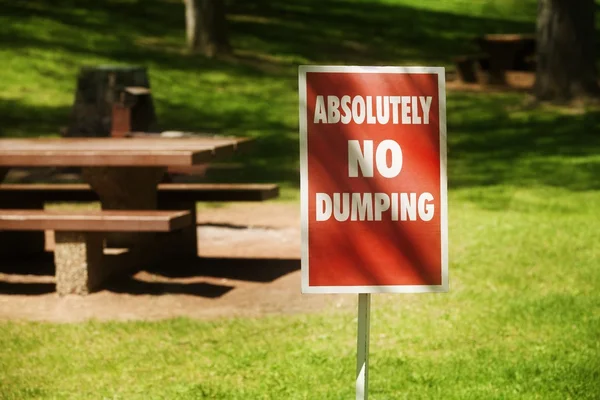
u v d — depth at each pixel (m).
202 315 8.71
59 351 7.49
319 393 6.46
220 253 11.66
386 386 6.59
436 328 8.05
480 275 9.88
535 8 47.62
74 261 9.34
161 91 26.67
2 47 28.69
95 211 9.56
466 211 13.84
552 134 22.86
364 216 4.47
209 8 31.69
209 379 6.80
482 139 22.42
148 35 32.81
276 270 10.65
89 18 33.53
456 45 38.59
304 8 41.56
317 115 4.45
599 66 35.00
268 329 8.16
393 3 45.59
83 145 10.64
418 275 4.48
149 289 9.71
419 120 4.48
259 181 17.28
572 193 15.48
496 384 6.63
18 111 23.36
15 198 11.68
